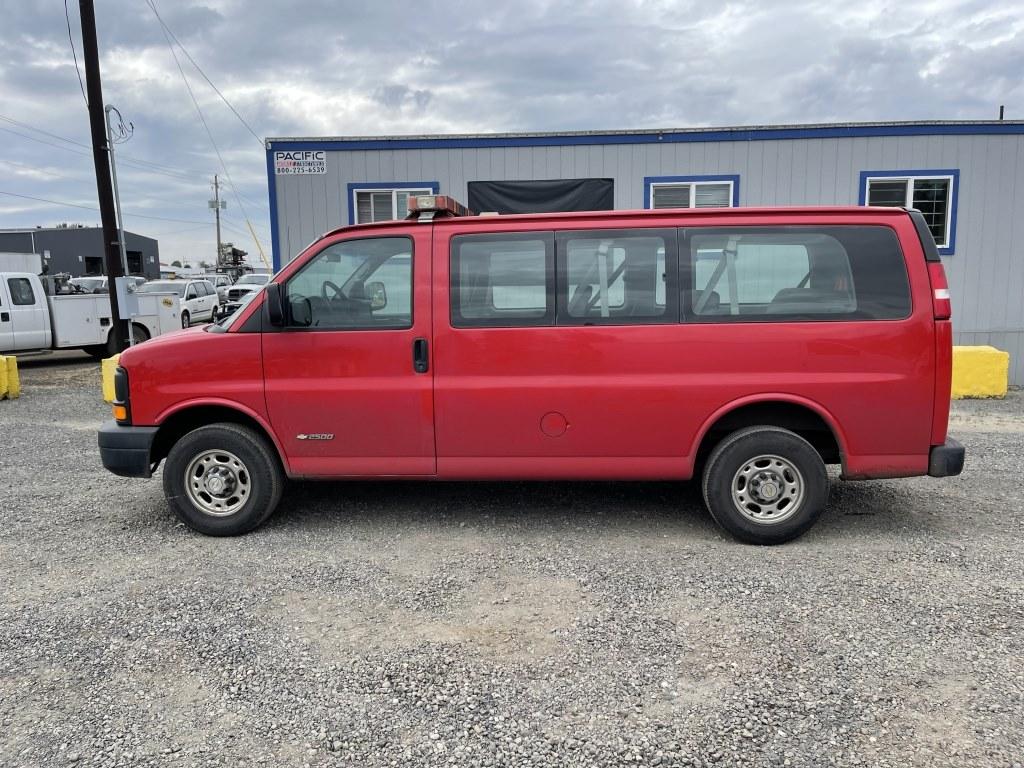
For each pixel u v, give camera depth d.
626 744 2.64
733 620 3.54
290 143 11.99
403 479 4.73
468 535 4.79
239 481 4.79
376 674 3.12
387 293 4.62
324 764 2.56
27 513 5.39
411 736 2.70
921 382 4.32
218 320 5.14
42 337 14.27
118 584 4.08
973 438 7.47
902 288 4.35
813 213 4.43
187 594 3.93
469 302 4.56
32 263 23.05
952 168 11.41
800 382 4.36
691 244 4.46
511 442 4.57
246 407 4.68
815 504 4.44
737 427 4.58
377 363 4.60
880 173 11.46
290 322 4.61
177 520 5.20
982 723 2.71
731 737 2.66
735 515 4.49
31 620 3.65
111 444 4.75
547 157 11.83
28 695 2.99
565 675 3.09
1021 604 3.68
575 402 4.49
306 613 3.69
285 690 3.01
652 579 4.04
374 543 4.67
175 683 3.07
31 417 9.60
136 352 4.75
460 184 11.96
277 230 12.13
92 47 12.16
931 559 4.28
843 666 3.12
